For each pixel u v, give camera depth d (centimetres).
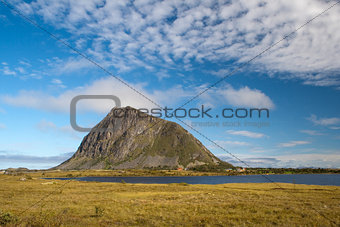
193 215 2645
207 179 18975
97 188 7138
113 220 2422
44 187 7269
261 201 3766
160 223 2297
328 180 15012
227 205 3331
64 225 2191
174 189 6781
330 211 2827
